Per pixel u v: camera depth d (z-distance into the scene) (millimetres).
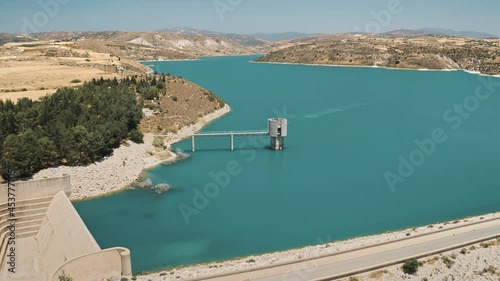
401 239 64438
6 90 152625
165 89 164000
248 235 73250
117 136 107500
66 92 124188
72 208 69375
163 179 101438
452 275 56219
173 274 58125
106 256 55844
